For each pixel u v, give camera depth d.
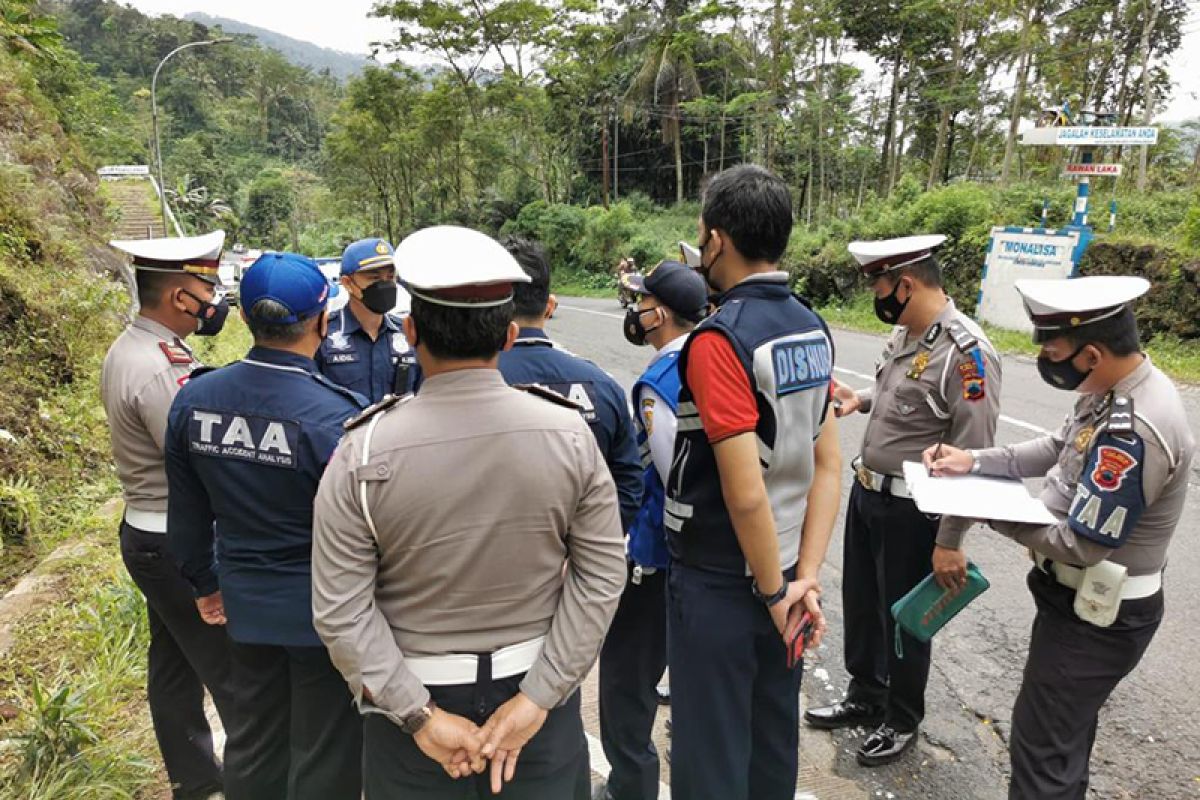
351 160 38.41
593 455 1.46
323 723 1.80
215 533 1.94
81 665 2.90
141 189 26.80
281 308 1.74
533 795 1.50
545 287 2.10
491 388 1.39
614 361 11.06
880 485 2.50
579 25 30.88
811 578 1.79
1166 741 2.67
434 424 1.35
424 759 1.44
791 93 25.83
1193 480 5.17
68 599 3.37
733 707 1.80
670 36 28.06
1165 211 12.76
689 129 29.77
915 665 2.53
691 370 1.66
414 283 1.30
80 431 5.27
